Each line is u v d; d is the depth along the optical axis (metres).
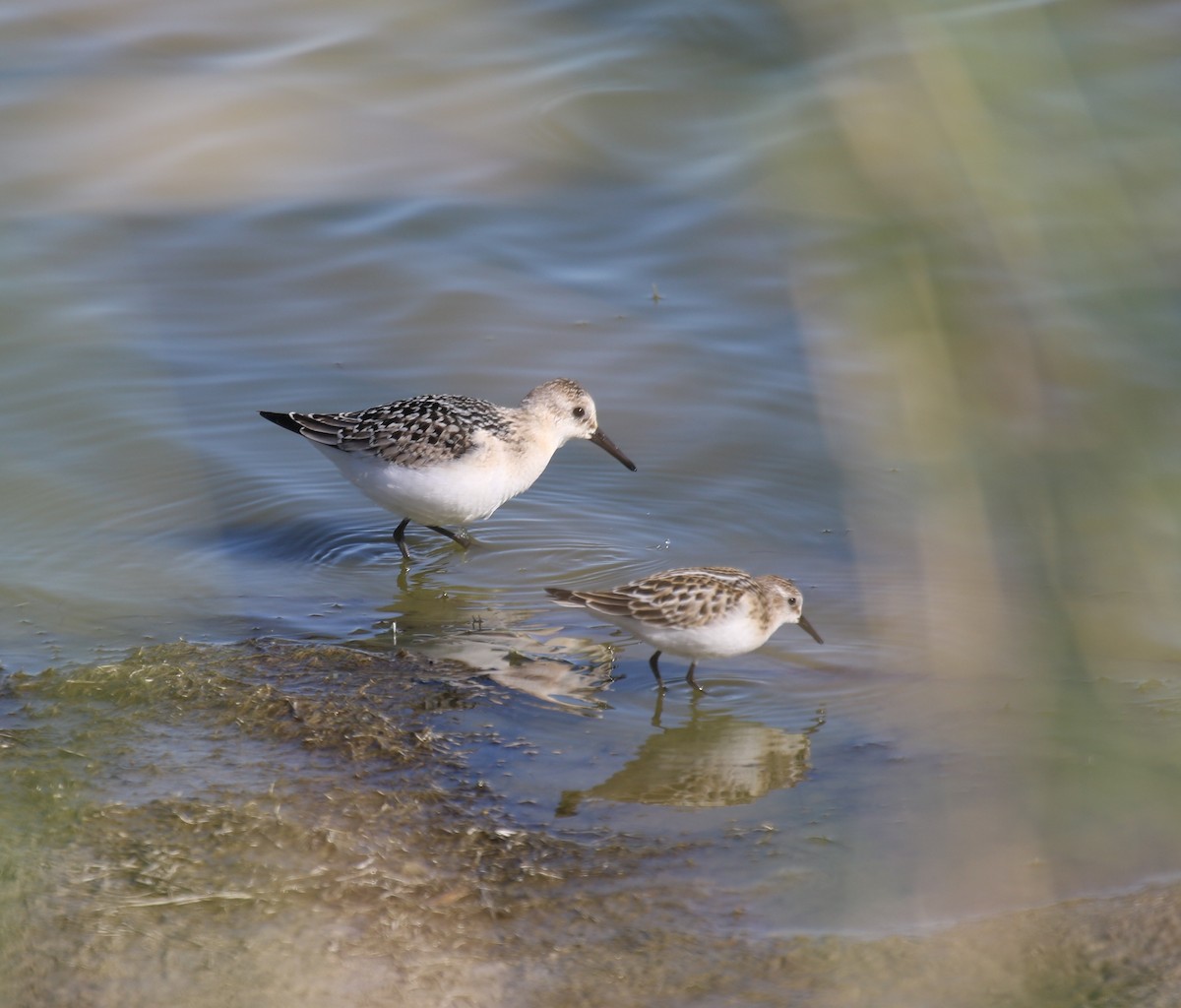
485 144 20.80
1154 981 8.21
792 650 13.34
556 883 9.61
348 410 18.09
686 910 9.28
